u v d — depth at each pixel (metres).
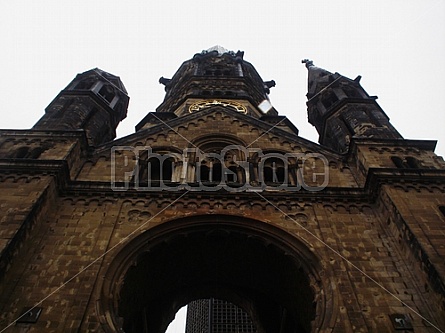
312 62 47.38
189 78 52.44
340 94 37.59
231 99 45.56
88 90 35.34
